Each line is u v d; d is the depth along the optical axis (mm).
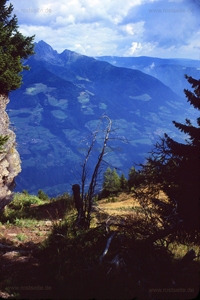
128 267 5039
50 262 5359
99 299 3791
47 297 3859
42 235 8617
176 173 6191
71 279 4383
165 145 6395
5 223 10305
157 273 4672
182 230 5703
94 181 7625
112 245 5980
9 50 11914
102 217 9445
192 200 5555
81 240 6500
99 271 4578
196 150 5926
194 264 5832
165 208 6477
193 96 6238
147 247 5453
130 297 3873
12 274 4824
